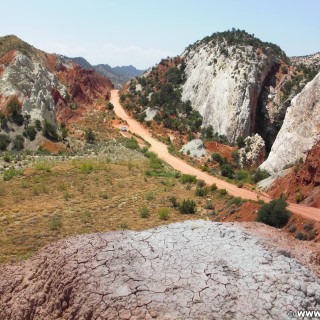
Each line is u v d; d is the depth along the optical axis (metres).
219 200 41.00
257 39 129.62
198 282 9.69
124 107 124.06
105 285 9.96
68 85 128.12
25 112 75.44
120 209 35.91
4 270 13.27
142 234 12.38
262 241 12.17
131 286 9.77
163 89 126.12
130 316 8.93
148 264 10.59
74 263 11.07
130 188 44.16
